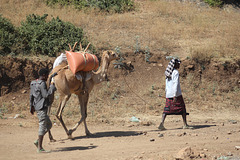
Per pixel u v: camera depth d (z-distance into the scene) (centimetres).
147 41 2348
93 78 1213
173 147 943
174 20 2872
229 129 1295
